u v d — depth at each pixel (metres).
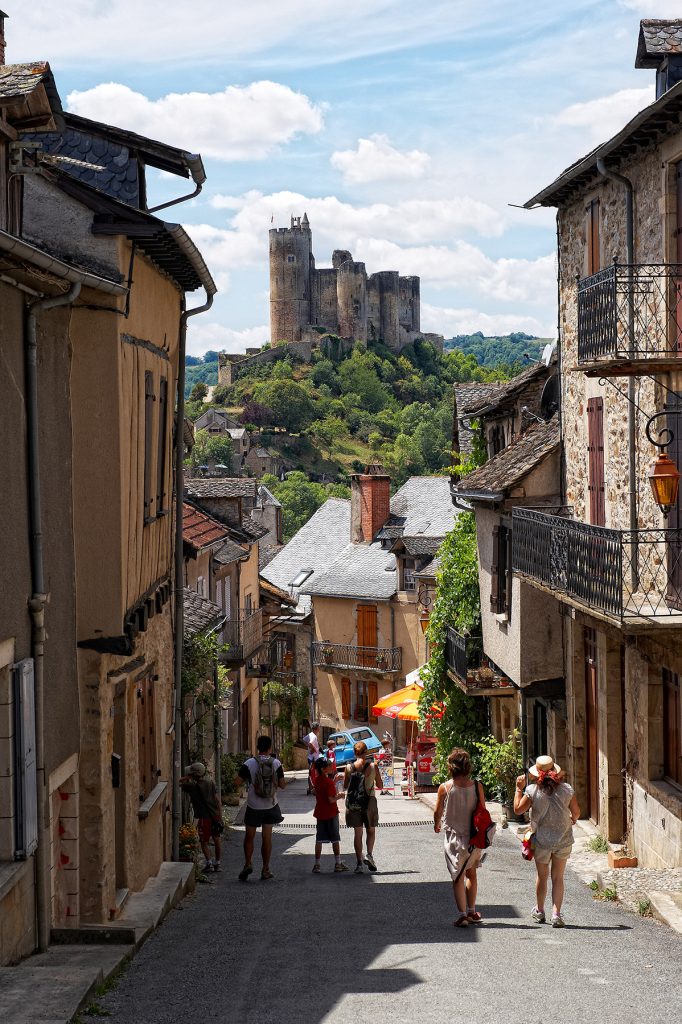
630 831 15.69
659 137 14.15
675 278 13.88
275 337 182.75
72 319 10.98
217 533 30.00
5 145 10.80
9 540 8.73
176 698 16.11
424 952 9.40
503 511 20.19
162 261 13.43
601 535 13.78
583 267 17.91
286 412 161.88
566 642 19.14
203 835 16.73
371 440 162.62
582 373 18.09
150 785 14.08
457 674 24.16
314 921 11.47
